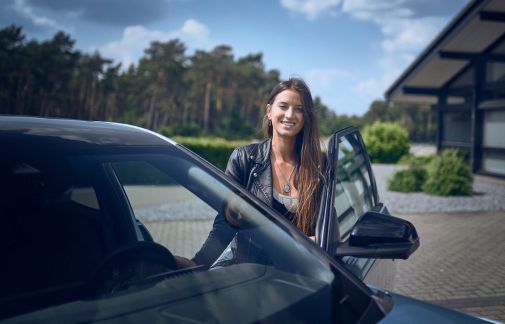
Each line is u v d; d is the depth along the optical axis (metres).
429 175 13.49
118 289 1.46
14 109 89.00
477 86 18.30
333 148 2.61
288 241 1.79
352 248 1.99
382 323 1.53
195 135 62.66
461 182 13.08
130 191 1.89
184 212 2.72
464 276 5.94
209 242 1.78
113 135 1.91
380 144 26.86
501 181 16.61
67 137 1.80
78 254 1.54
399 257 1.96
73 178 1.68
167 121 116.94
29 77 88.94
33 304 1.33
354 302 1.60
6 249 1.44
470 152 19.33
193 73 105.81
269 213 1.90
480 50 18.23
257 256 1.72
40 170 1.63
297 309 1.50
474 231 8.59
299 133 2.81
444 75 20.09
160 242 1.86
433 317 1.60
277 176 2.77
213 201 1.86
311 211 2.62
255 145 2.85
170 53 109.94
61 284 1.42
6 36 89.88
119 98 117.06
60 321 1.30
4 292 1.34
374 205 3.25
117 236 1.73
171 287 1.51
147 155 1.86
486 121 18.23
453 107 20.06
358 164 3.13
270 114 2.86
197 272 1.62
